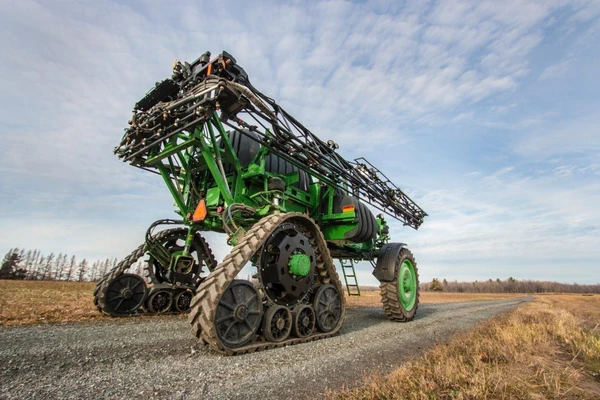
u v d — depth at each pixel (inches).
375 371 141.4
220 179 247.6
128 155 289.7
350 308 511.2
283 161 338.3
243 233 219.6
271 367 139.6
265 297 193.9
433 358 161.6
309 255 223.6
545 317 400.5
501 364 153.9
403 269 370.6
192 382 115.5
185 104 237.3
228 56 236.8
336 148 371.9
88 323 228.1
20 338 164.9
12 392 97.2
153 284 305.1
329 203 353.1
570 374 141.3
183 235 343.9
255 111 258.8
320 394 109.9
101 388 104.8
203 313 151.7
